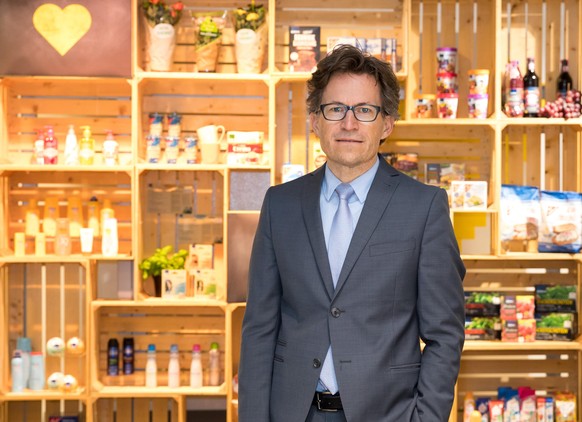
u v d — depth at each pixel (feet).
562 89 14.88
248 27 14.34
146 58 15.10
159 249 14.87
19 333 15.34
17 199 15.29
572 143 15.46
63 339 15.43
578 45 15.34
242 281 14.35
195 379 14.60
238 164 14.52
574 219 14.57
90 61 14.06
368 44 14.49
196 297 14.66
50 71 14.03
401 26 15.33
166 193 15.30
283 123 15.49
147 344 15.49
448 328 6.53
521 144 15.51
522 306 14.53
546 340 14.71
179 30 15.35
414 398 6.46
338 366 6.32
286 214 6.92
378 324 6.42
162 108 15.47
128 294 14.51
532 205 14.60
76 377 15.24
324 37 15.35
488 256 14.43
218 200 15.56
